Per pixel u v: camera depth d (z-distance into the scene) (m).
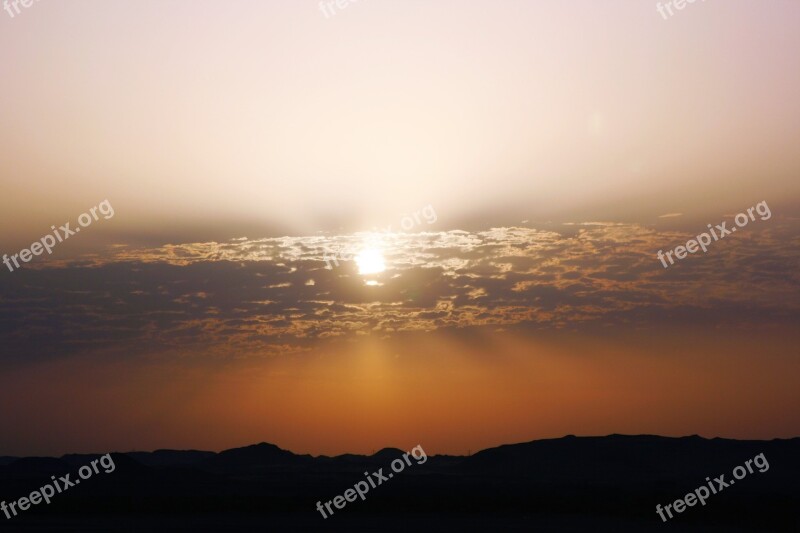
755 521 104.50
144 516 109.75
